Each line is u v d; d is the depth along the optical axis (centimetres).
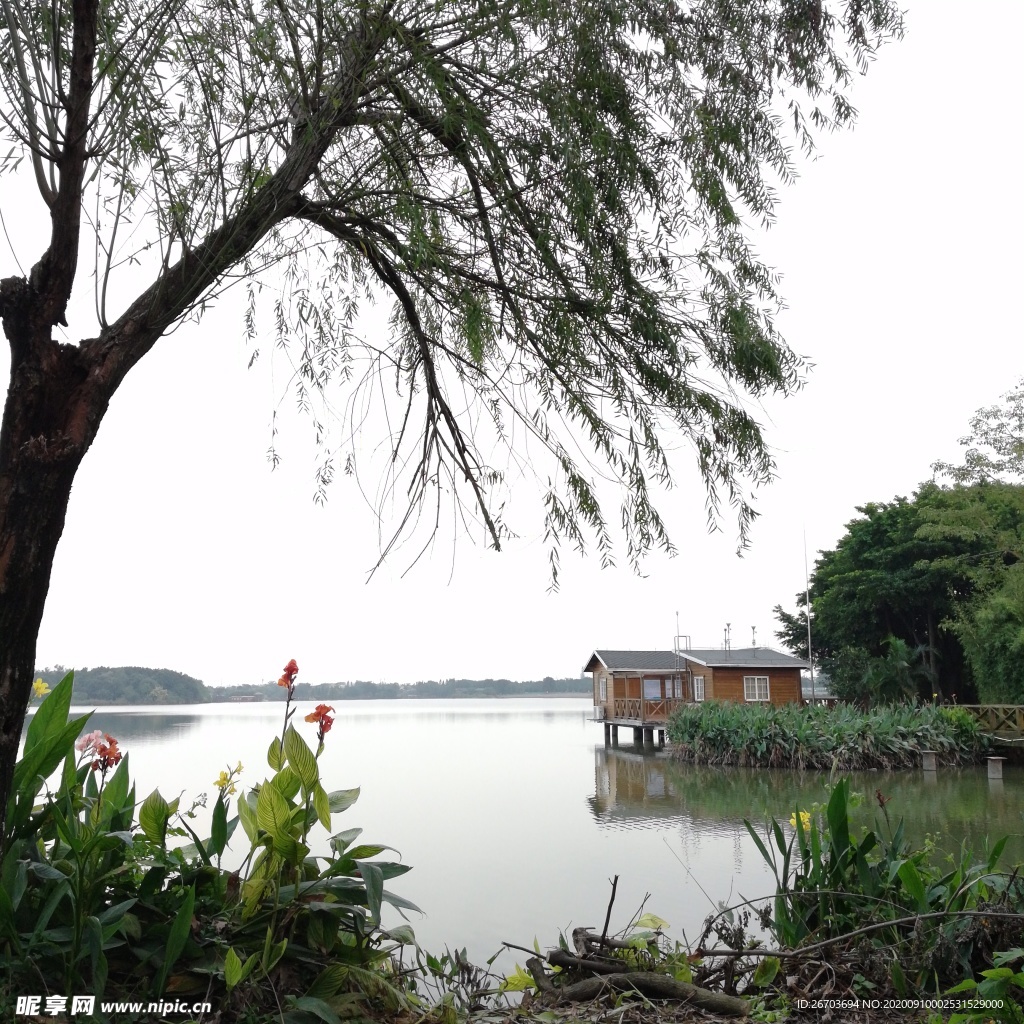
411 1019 277
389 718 8162
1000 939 323
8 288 247
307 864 287
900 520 3659
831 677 3769
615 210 333
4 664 235
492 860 1040
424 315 393
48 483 242
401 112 318
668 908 748
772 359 328
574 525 363
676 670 4038
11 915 237
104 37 277
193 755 1920
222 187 282
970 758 2480
